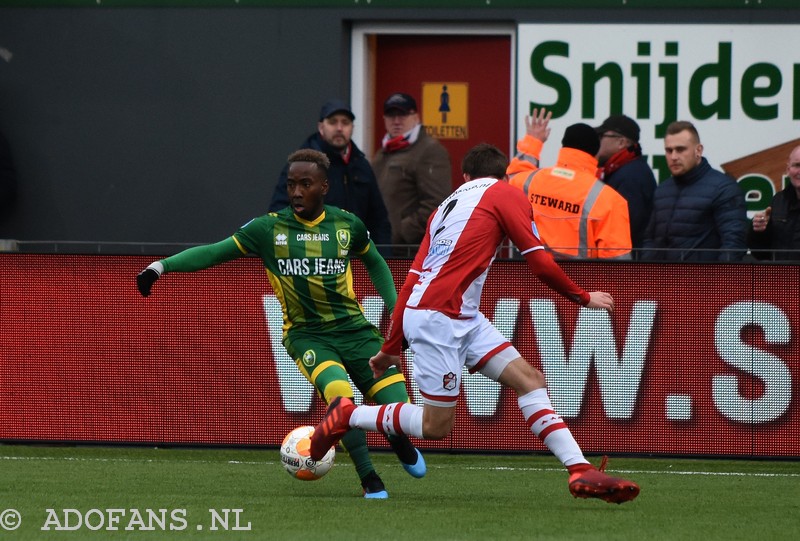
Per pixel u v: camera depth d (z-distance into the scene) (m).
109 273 29.03
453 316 20.58
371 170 33.47
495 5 38.75
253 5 39.53
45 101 40.41
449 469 27.69
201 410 28.88
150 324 28.94
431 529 19.12
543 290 28.08
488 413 28.31
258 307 28.64
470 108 40.22
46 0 40.25
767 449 27.73
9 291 29.38
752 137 38.03
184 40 39.81
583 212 29.84
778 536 18.84
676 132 31.69
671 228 32.09
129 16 39.97
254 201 39.75
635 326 27.89
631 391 27.95
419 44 40.34
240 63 39.69
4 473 26.28
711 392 27.81
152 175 40.12
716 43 37.97
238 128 39.75
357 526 19.39
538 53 38.62
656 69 38.22
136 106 40.09
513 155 39.00
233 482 25.16
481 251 20.61
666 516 20.88
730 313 27.70
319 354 23.08
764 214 31.48
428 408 20.80
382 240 33.69
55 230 40.50
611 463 29.03
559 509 21.58
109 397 29.12
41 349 29.30
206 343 28.81
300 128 39.53
